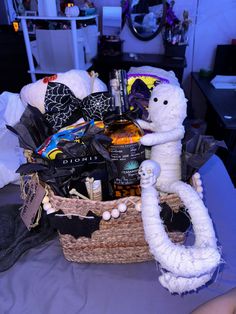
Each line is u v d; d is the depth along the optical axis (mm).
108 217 420
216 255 345
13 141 720
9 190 688
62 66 1638
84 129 481
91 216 429
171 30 1835
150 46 2035
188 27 1854
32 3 1749
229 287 452
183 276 359
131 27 1968
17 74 2309
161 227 376
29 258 505
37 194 444
